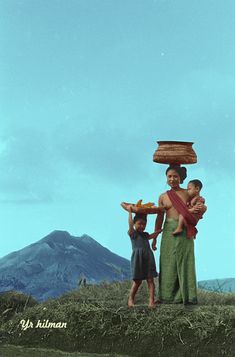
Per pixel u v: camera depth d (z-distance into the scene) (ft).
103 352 32.37
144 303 35.70
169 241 34.60
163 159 35.04
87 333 33.32
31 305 41.01
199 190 34.88
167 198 34.96
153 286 33.94
